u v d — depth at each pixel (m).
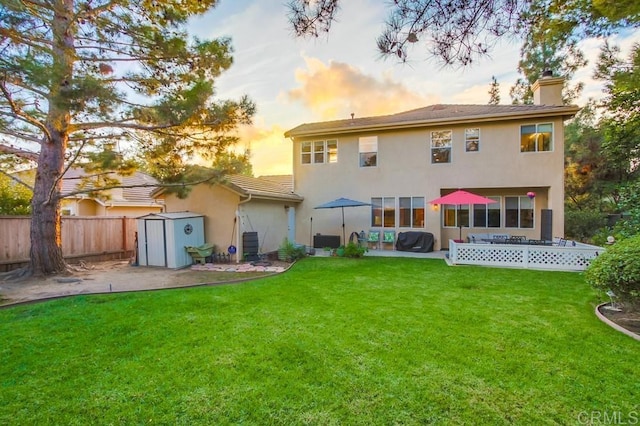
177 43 7.63
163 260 10.00
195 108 7.40
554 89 12.38
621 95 9.86
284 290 6.57
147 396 2.79
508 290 6.56
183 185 8.61
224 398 2.76
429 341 3.93
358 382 3.00
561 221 11.61
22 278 7.91
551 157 11.74
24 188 10.98
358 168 14.20
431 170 13.16
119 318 4.81
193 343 3.88
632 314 4.98
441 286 6.93
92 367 3.30
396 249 13.38
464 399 2.73
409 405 2.65
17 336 4.11
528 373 3.15
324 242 14.02
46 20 5.77
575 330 4.29
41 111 7.62
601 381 3.01
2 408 2.62
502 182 12.27
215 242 11.28
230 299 5.86
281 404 2.67
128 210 17.61
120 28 7.36
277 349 3.70
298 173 15.11
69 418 2.51
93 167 8.61
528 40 3.68
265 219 12.55
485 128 12.48
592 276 5.11
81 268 9.61
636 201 8.68
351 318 4.79
